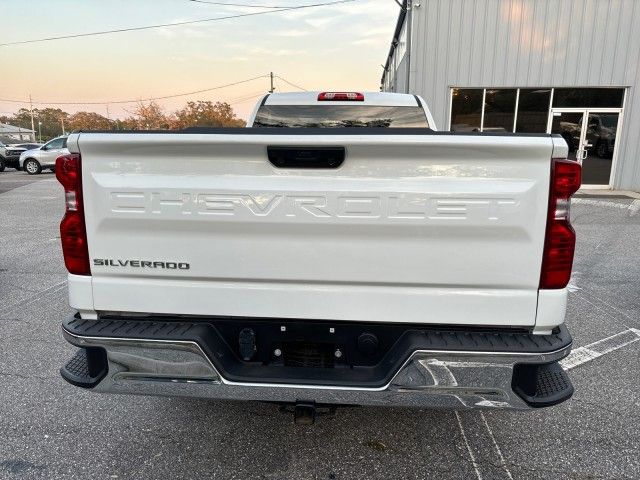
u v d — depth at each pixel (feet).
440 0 43.19
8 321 14.64
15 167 78.69
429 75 44.60
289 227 6.66
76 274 7.13
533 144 6.16
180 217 6.73
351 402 6.85
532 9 42.88
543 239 6.45
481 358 6.47
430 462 8.36
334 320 7.01
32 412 9.77
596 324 14.34
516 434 9.12
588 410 9.89
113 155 6.68
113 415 9.68
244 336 7.13
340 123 13.79
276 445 8.79
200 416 9.68
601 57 43.32
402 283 6.73
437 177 6.40
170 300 7.10
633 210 34.99
